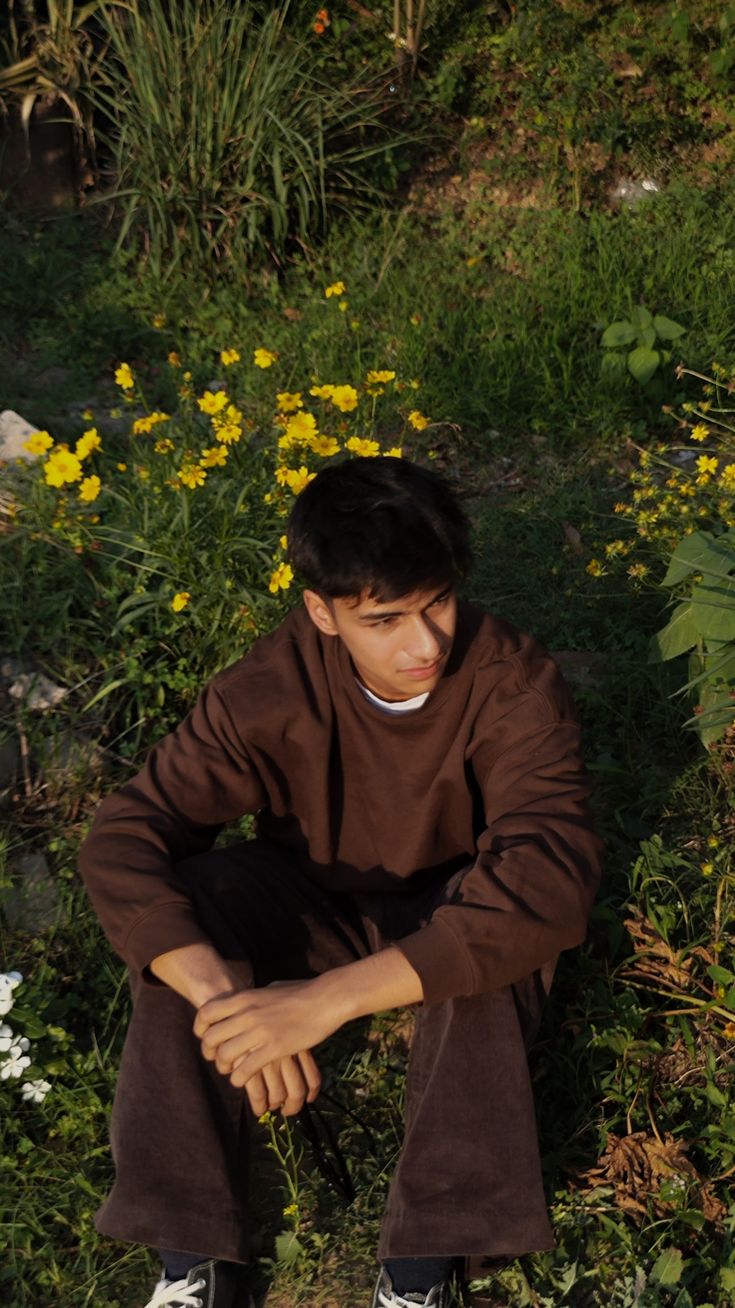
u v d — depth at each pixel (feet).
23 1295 7.79
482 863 7.06
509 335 17.81
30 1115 8.67
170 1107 7.13
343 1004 6.62
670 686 11.73
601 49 23.00
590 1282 7.64
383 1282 7.20
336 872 8.28
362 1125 8.46
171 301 19.04
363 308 18.61
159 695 11.72
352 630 6.73
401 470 6.64
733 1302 7.32
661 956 9.37
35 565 12.83
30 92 20.65
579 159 21.31
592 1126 8.42
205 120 19.31
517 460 15.87
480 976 6.73
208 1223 7.04
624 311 17.85
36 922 10.11
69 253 20.21
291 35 22.45
